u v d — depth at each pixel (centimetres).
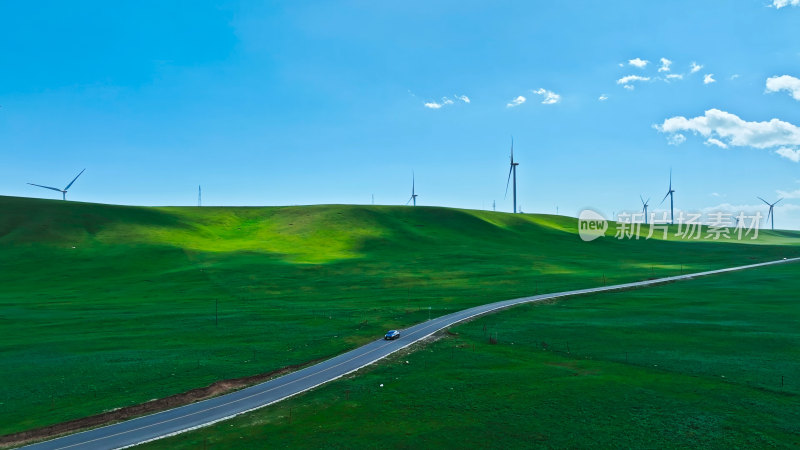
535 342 7875
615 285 13750
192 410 5072
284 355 7231
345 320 9631
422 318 9819
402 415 4909
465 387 5709
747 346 7412
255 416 4906
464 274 15888
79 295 12544
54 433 4500
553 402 5206
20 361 6781
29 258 16625
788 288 13012
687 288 13200
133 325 9169
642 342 7750
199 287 13612
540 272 16388
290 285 14050
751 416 4803
